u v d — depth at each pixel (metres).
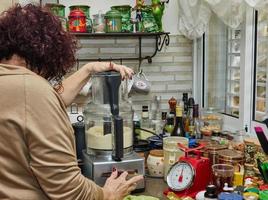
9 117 0.94
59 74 1.12
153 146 2.06
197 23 2.42
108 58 2.54
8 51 1.02
